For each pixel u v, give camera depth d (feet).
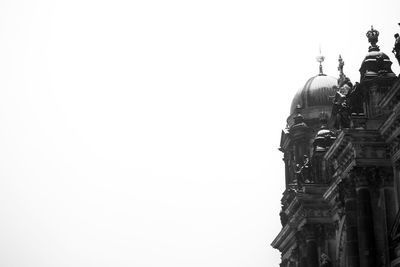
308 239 369.30
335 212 360.89
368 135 301.22
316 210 371.35
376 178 299.38
